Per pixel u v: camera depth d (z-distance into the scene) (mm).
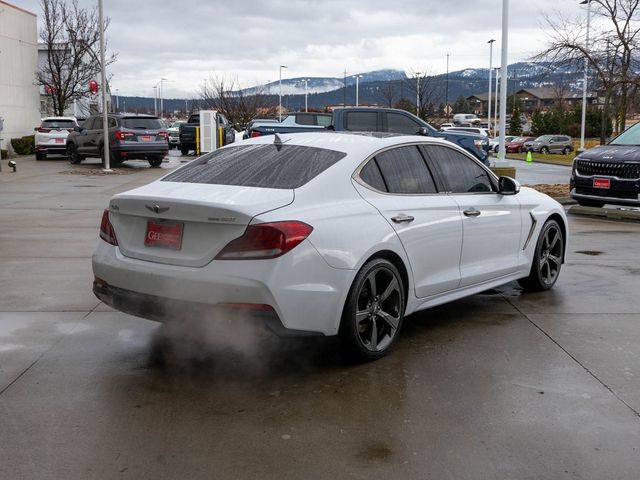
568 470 3354
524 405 4129
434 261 5383
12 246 9109
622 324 5805
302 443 3633
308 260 4324
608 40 20797
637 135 13656
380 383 4477
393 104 67062
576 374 4645
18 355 4953
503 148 17844
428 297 5398
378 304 4883
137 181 19859
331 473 3322
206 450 3547
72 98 40906
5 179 20266
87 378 4531
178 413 3998
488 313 6152
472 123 80000
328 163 4891
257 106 61094
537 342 5320
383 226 4859
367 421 3902
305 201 4516
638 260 8516
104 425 3828
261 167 4945
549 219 6902
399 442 3646
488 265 6039
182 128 34531
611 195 12594
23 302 6320
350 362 4828
